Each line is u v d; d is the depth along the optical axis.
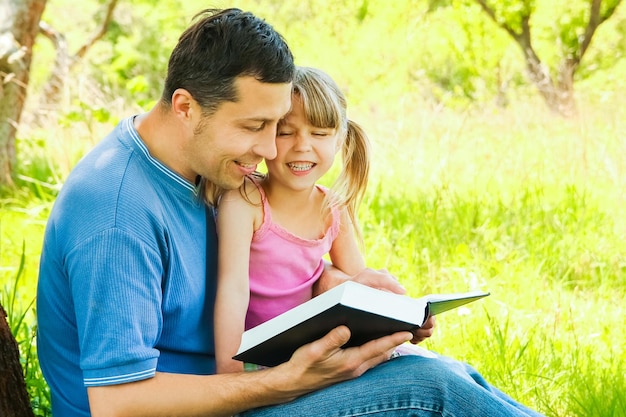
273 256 3.48
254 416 2.96
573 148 8.87
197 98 2.87
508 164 8.59
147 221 2.83
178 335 3.05
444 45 24.12
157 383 2.76
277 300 3.51
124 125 3.01
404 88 22.30
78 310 2.76
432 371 2.87
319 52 23.23
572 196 7.52
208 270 3.29
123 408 2.71
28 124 10.12
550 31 23.69
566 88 12.23
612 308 5.73
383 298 2.77
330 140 3.50
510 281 5.95
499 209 7.22
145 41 21.75
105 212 2.77
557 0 23.38
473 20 24.02
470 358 4.79
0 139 8.00
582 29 23.62
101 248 2.73
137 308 2.74
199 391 2.79
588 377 4.48
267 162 3.50
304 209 3.61
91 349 2.71
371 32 23.94
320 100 3.39
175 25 22.25
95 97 8.98
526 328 5.16
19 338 4.38
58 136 8.27
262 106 2.88
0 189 7.89
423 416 2.84
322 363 2.83
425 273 6.10
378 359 3.02
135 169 2.89
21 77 8.19
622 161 8.09
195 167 2.98
